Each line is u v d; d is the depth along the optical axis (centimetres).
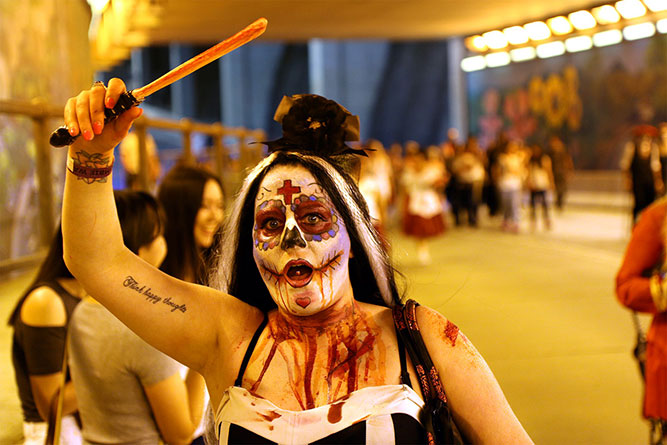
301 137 153
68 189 133
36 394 224
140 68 3381
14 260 371
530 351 550
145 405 215
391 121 3091
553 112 2042
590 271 915
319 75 3034
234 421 134
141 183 495
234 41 124
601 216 1630
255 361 142
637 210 1177
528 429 403
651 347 280
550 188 1424
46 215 398
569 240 1227
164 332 143
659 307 273
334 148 154
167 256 286
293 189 144
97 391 212
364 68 3042
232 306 151
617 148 1822
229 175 973
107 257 138
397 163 1772
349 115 155
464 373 139
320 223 143
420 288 735
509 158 1412
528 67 2136
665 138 1171
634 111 1758
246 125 3300
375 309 148
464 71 2430
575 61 1941
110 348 210
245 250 158
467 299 709
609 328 621
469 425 138
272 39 2006
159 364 210
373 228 152
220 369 146
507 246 1187
